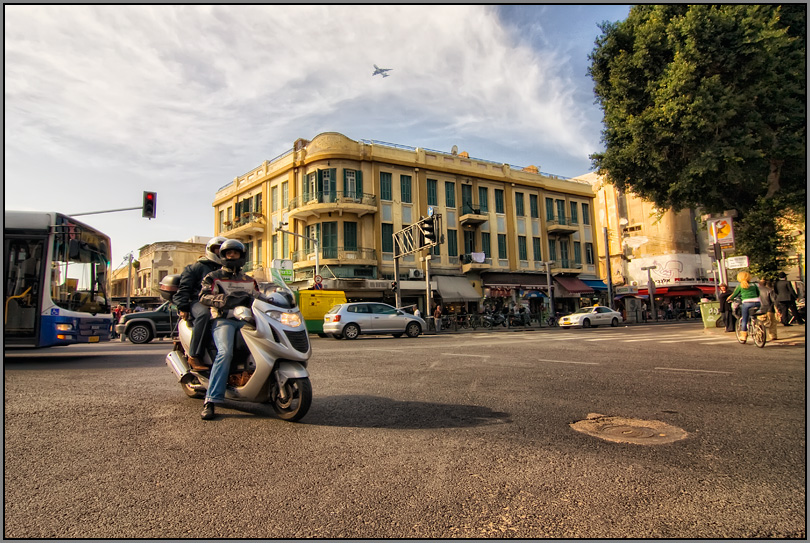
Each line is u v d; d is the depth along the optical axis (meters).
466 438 3.39
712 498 2.33
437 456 3.01
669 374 6.25
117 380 6.27
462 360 8.53
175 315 16.86
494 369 7.14
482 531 2.03
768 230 14.38
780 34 12.24
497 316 30.00
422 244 22.75
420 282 29.88
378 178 29.95
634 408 4.28
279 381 3.96
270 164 33.72
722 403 4.42
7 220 9.03
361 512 2.22
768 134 13.11
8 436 3.49
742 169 13.45
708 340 11.90
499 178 35.09
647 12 15.05
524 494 2.41
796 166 14.45
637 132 14.41
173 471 2.77
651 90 14.36
